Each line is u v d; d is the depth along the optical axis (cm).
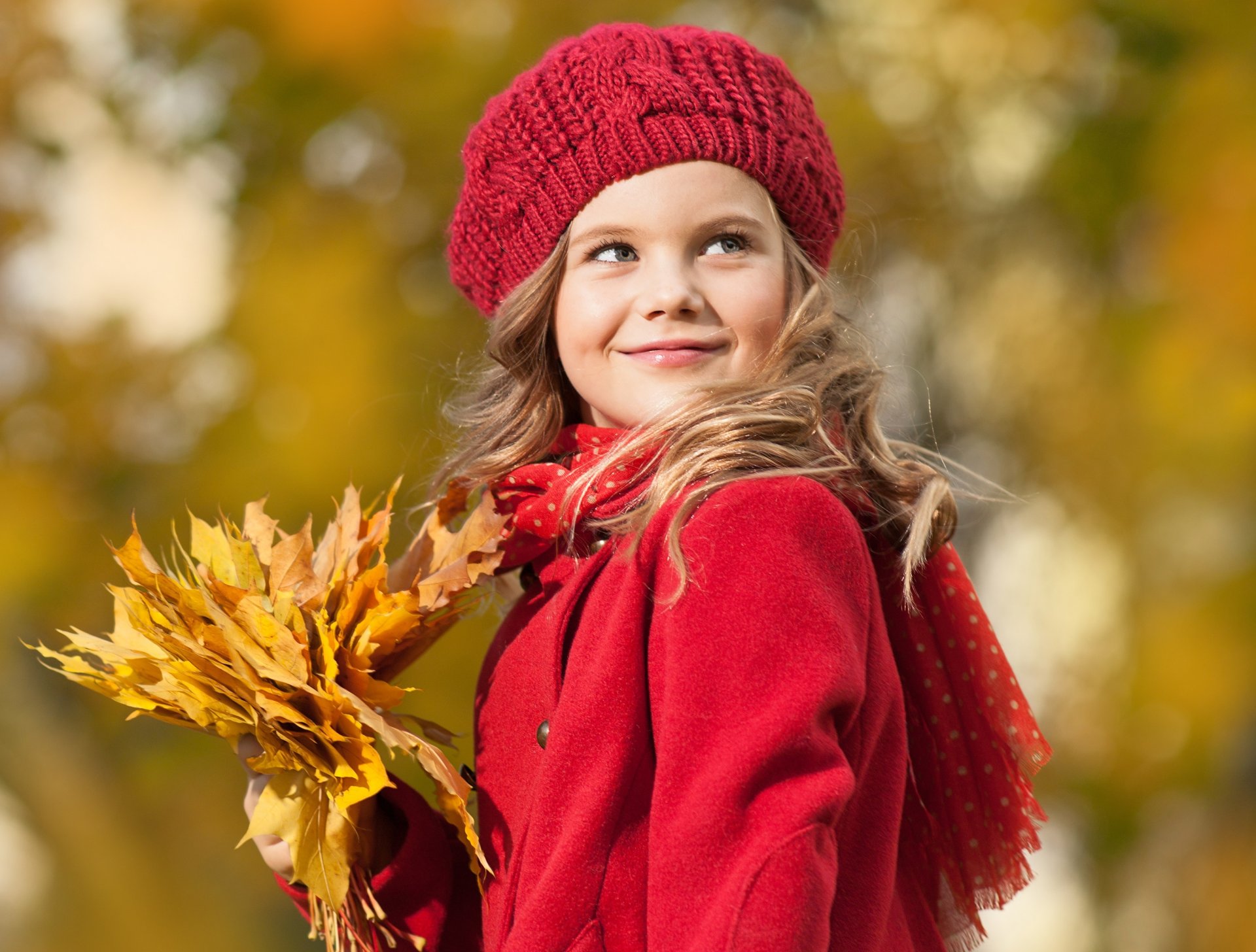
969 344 768
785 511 182
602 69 208
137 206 778
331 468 657
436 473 235
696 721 173
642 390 203
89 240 784
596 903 180
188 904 720
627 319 204
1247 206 704
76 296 785
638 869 182
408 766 514
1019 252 761
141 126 743
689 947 164
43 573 702
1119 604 770
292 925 746
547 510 205
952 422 768
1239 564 770
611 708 184
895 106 731
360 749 188
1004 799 211
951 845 212
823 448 198
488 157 219
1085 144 725
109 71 742
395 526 409
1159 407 729
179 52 714
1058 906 846
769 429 191
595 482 199
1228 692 753
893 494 209
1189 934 791
